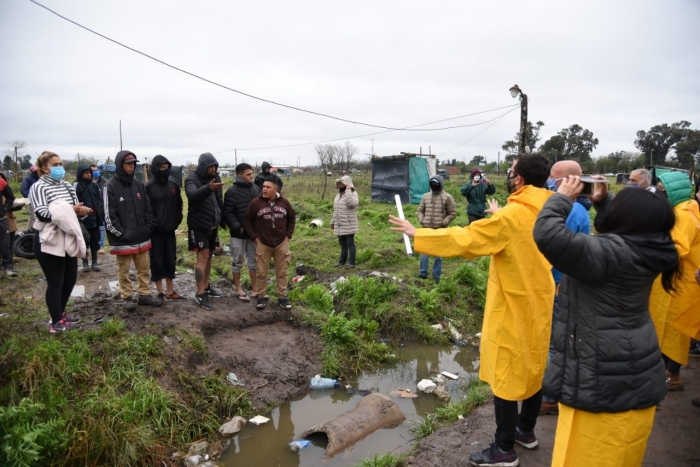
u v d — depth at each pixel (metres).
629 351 2.28
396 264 9.91
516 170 3.35
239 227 6.84
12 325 5.13
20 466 3.33
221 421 4.85
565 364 2.45
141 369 4.80
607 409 2.32
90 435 3.84
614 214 2.35
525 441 3.75
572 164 3.26
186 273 8.83
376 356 6.51
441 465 3.75
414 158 21.67
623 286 2.25
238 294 7.11
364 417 4.75
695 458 3.64
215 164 6.41
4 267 8.31
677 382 4.77
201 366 5.35
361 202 22.50
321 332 6.57
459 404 4.95
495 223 3.09
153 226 6.15
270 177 7.64
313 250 11.16
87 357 4.70
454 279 8.72
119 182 5.77
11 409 3.53
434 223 8.80
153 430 4.30
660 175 5.08
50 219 4.91
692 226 4.29
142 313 5.97
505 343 3.22
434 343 7.16
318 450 4.46
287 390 5.52
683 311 4.45
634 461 2.38
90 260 9.87
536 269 3.17
